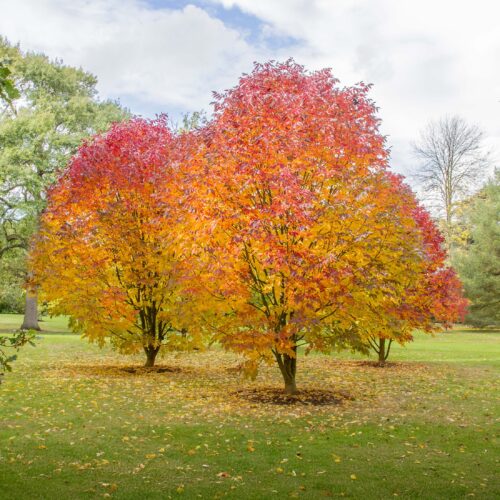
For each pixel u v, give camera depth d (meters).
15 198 28.89
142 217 13.62
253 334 9.84
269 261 9.04
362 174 10.05
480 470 6.51
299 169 9.74
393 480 6.12
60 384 12.03
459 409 10.03
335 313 10.19
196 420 8.78
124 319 14.30
